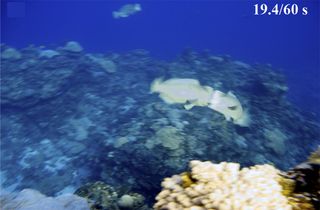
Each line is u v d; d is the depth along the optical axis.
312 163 2.59
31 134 11.84
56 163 10.48
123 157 8.28
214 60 16.34
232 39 70.69
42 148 11.20
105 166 8.74
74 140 11.31
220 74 14.58
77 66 14.39
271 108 11.95
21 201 4.58
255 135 10.09
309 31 111.75
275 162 9.33
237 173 2.48
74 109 12.84
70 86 13.60
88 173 9.86
